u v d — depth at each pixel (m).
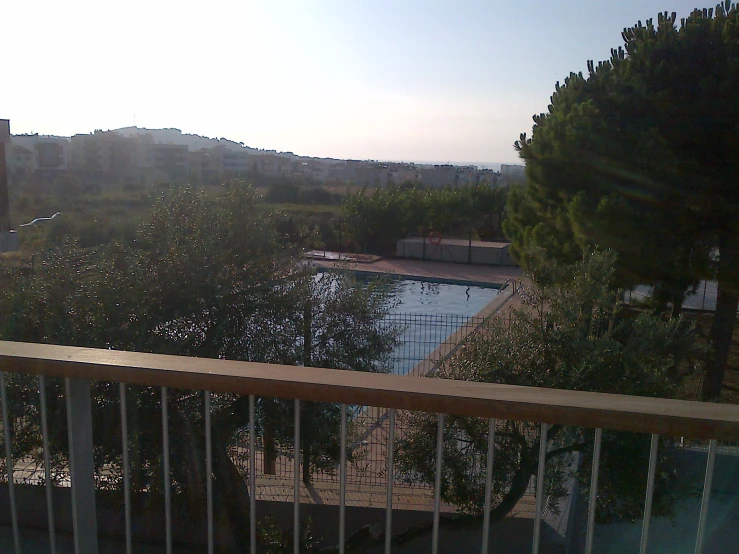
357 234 27.20
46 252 4.75
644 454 4.08
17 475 4.35
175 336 4.55
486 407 1.54
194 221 4.86
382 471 5.47
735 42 7.99
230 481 4.58
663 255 8.11
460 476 4.35
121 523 4.61
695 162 7.93
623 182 8.37
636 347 4.48
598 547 4.55
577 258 8.95
